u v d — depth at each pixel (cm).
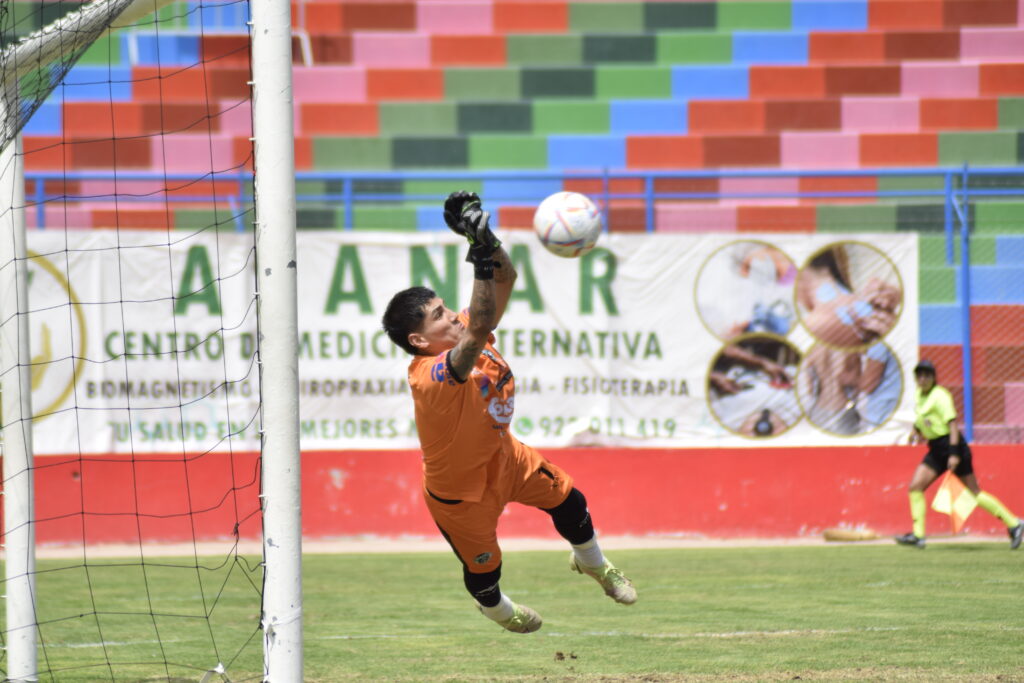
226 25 5191
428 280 3950
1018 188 4322
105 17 1639
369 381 3938
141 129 4928
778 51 5216
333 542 3806
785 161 4912
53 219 4459
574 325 3972
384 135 5009
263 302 1313
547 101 5050
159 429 3856
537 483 1399
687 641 2038
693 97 5119
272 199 1314
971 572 2953
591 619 2317
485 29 5331
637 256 3988
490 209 4719
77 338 3822
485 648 2006
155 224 4678
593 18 5344
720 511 3866
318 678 1753
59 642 2136
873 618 2259
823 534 3838
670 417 3984
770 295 4000
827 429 3994
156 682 1748
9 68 1667
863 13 5297
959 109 4988
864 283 4009
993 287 4266
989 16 5241
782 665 1795
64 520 3800
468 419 1285
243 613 2480
